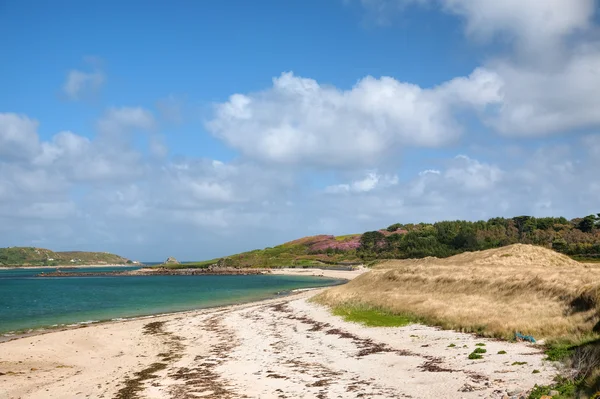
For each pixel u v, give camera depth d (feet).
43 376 80.23
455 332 91.15
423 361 71.05
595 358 53.01
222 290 320.09
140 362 89.92
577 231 466.29
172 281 465.47
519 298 110.93
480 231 540.11
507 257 201.36
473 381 55.93
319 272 532.73
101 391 66.90
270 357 85.56
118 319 166.30
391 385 59.06
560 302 96.89
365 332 102.94
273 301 209.77
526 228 540.93
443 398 50.70
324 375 68.18
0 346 109.09
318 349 89.86
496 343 76.38
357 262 576.61
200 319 150.00
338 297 171.73
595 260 303.48
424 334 92.89
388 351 81.71
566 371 53.11
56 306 219.41
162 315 174.19
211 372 75.87
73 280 512.22
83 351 104.01
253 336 112.37
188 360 88.58
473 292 131.54
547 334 76.59
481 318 95.91
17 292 316.81
